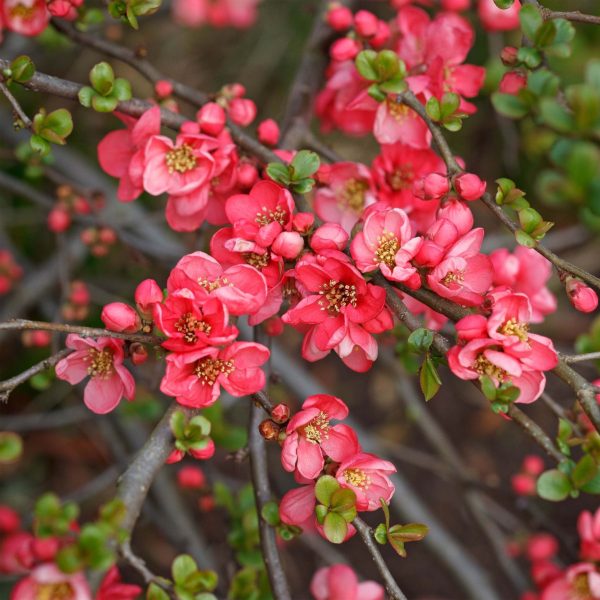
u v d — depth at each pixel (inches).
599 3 55.9
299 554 60.9
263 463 38.4
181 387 35.8
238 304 35.9
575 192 35.4
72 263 55.7
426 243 36.3
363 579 60.5
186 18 59.5
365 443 49.2
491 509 57.0
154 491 49.7
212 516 58.1
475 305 36.1
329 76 43.7
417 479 66.6
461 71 40.4
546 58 37.9
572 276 36.7
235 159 38.8
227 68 72.1
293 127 43.0
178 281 36.2
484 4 43.4
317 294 36.6
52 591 34.7
